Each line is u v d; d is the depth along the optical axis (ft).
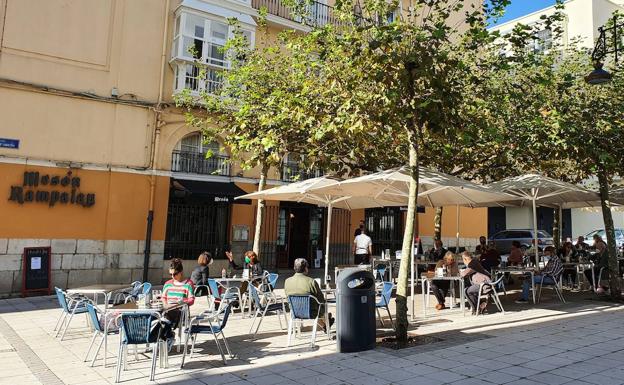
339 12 26.21
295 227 61.52
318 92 30.17
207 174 52.39
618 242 82.99
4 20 41.52
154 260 47.91
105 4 46.91
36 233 42.09
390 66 23.09
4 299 39.42
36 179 42.22
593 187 61.67
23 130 41.98
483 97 27.32
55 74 43.70
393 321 29.66
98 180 45.50
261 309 27.37
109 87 46.55
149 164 48.37
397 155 37.01
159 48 49.80
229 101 40.04
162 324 19.03
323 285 36.65
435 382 17.56
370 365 19.93
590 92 38.06
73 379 18.57
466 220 75.97
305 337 25.67
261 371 19.39
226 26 52.54
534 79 27.43
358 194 32.91
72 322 29.84
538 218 103.45
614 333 25.54
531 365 19.51
